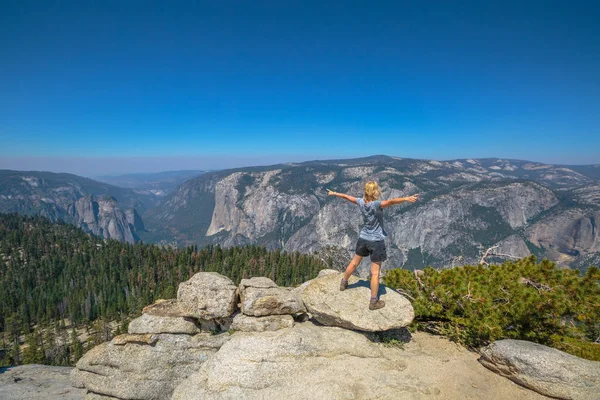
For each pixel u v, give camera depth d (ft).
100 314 431.84
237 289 44.55
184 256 569.64
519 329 40.01
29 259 631.97
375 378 32.55
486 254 54.65
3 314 436.35
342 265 568.00
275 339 36.17
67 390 51.70
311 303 40.68
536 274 44.37
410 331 42.93
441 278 47.16
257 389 32.09
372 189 36.01
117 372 44.47
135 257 626.23
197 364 43.32
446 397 30.66
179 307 44.34
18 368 60.54
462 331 41.27
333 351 35.88
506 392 31.65
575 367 30.22
